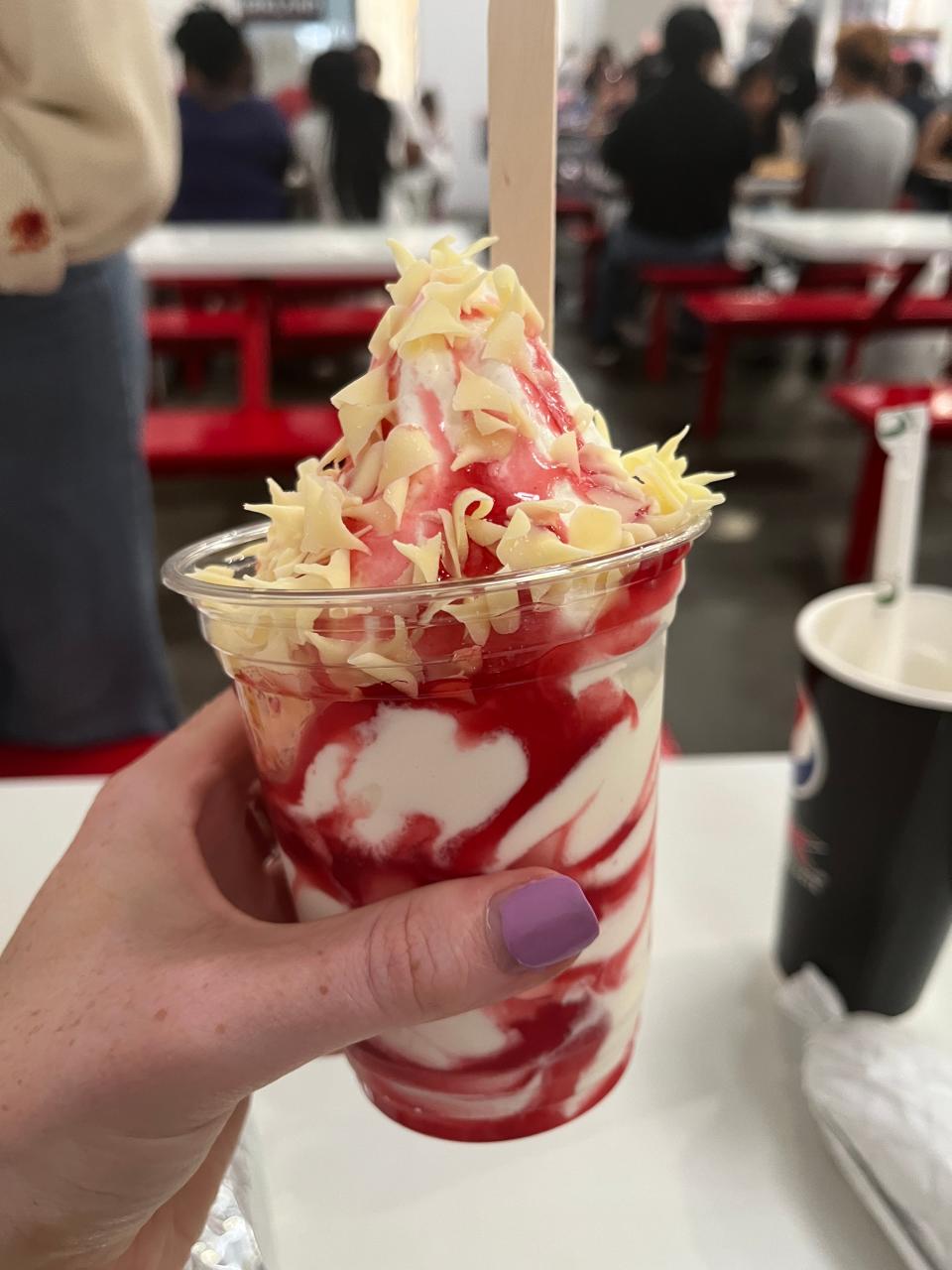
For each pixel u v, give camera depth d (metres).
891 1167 0.51
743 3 8.92
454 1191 0.55
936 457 3.97
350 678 0.42
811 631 0.67
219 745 0.66
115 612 1.52
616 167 5.24
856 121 4.80
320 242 3.34
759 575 3.00
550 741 0.44
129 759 1.55
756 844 0.83
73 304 1.30
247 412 3.00
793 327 3.96
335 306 5.05
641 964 0.55
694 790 0.90
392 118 4.71
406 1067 0.52
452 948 0.42
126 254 1.46
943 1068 0.56
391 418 0.50
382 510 0.45
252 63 4.27
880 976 0.66
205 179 4.24
